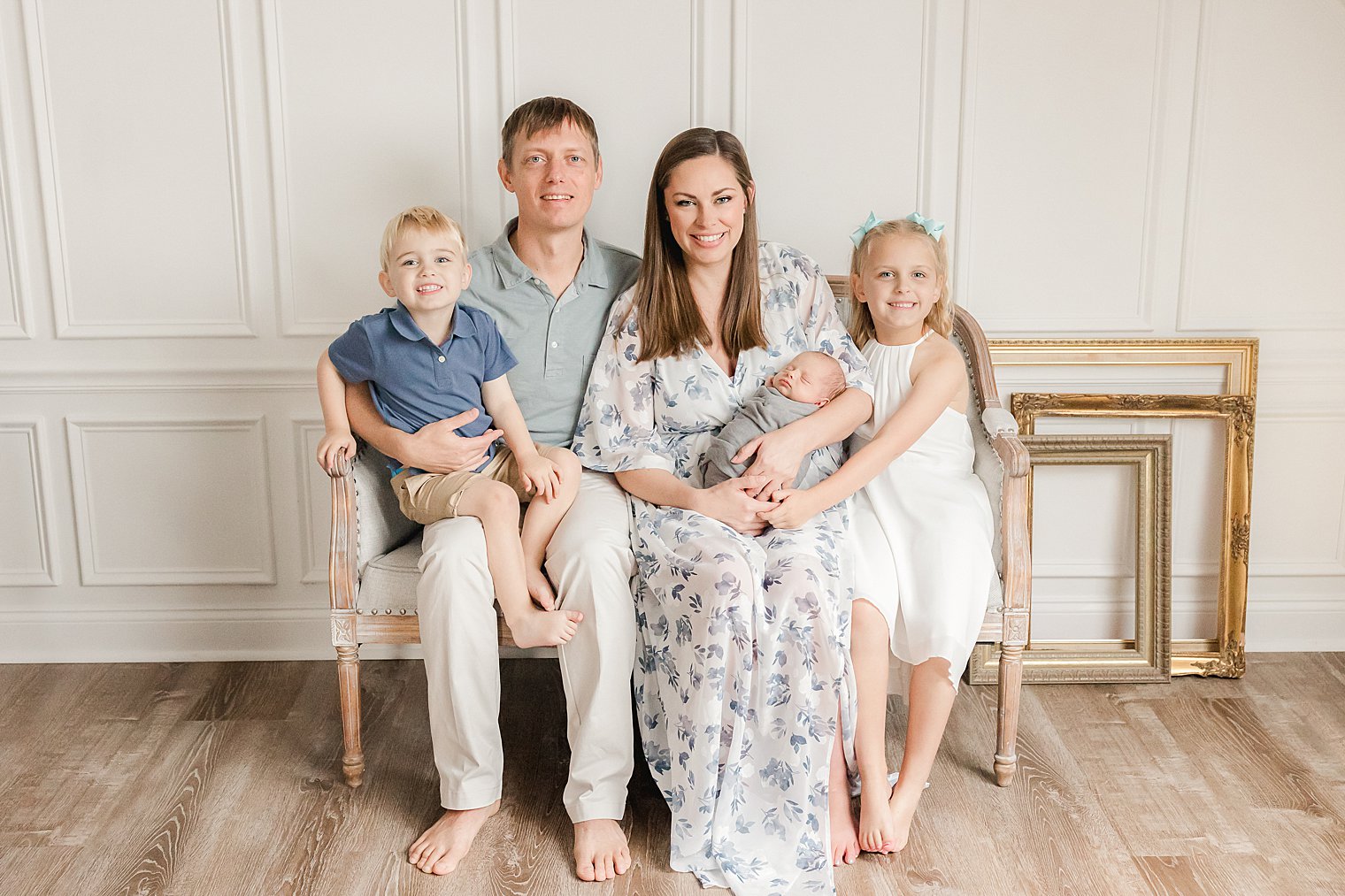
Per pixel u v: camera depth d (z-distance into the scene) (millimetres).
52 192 2639
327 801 2223
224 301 2709
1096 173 2676
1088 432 2801
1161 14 2598
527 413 2383
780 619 1972
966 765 2344
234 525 2824
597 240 2689
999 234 2705
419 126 2633
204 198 2656
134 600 2859
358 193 2662
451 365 2197
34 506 2807
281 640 2875
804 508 2100
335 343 2229
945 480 2240
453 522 2121
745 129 2641
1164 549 2705
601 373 2293
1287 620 2873
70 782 2281
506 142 2303
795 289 2326
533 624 2055
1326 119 2648
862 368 2277
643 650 2135
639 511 2189
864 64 2621
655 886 1968
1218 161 2672
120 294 2699
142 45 2580
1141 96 2639
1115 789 2244
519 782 2311
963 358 2359
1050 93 2637
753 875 1964
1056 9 2596
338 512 2166
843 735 2076
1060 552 2844
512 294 2361
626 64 2609
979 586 2123
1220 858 2014
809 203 2689
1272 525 2842
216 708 2613
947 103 2637
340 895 1936
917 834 2105
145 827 2125
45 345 2719
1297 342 2764
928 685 2098
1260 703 2605
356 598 2178
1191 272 2723
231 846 2070
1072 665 2713
